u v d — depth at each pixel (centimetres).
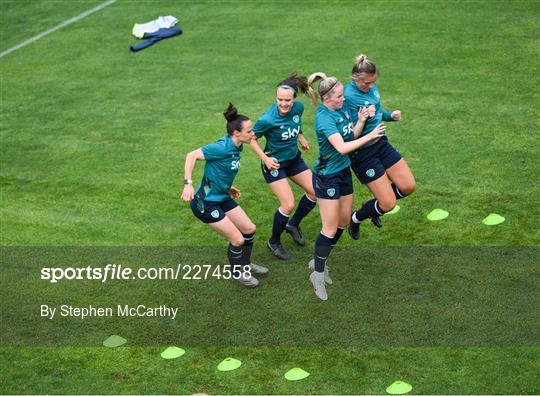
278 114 3133
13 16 6488
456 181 3822
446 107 4569
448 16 5834
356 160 3177
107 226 3625
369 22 5834
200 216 3044
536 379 2569
